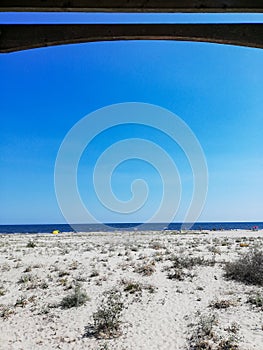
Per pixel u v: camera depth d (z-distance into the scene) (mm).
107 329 8016
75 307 9820
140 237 35375
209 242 27625
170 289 11359
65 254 20312
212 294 10688
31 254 20641
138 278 12898
